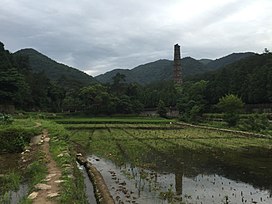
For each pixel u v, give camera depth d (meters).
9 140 24.73
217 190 16.27
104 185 16.27
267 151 29.53
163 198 14.60
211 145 33.53
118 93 110.00
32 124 34.88
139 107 102.75
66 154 19.69
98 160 24.55
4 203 11.82
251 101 75.56
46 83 105.75
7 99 73.06
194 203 14.01
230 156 26.73
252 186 17.16
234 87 80.88
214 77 93.06
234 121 56.91
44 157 19.33
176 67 137.38
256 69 82.25
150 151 29.14
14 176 15.42
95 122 66.44
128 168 21.58
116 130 52.25
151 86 152.00
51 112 94.31
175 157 26.05
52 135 28.69
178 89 113.81
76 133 46.22
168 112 105.44
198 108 76.19
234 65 104.31
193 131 51.84
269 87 70.25
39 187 12.73
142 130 52.88
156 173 20.08
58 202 10.95
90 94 93.69
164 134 45.78
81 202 11.82
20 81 75.94
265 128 48.88
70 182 13.45
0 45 94.44
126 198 14.57
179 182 17.80
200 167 22.09
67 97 100.56
